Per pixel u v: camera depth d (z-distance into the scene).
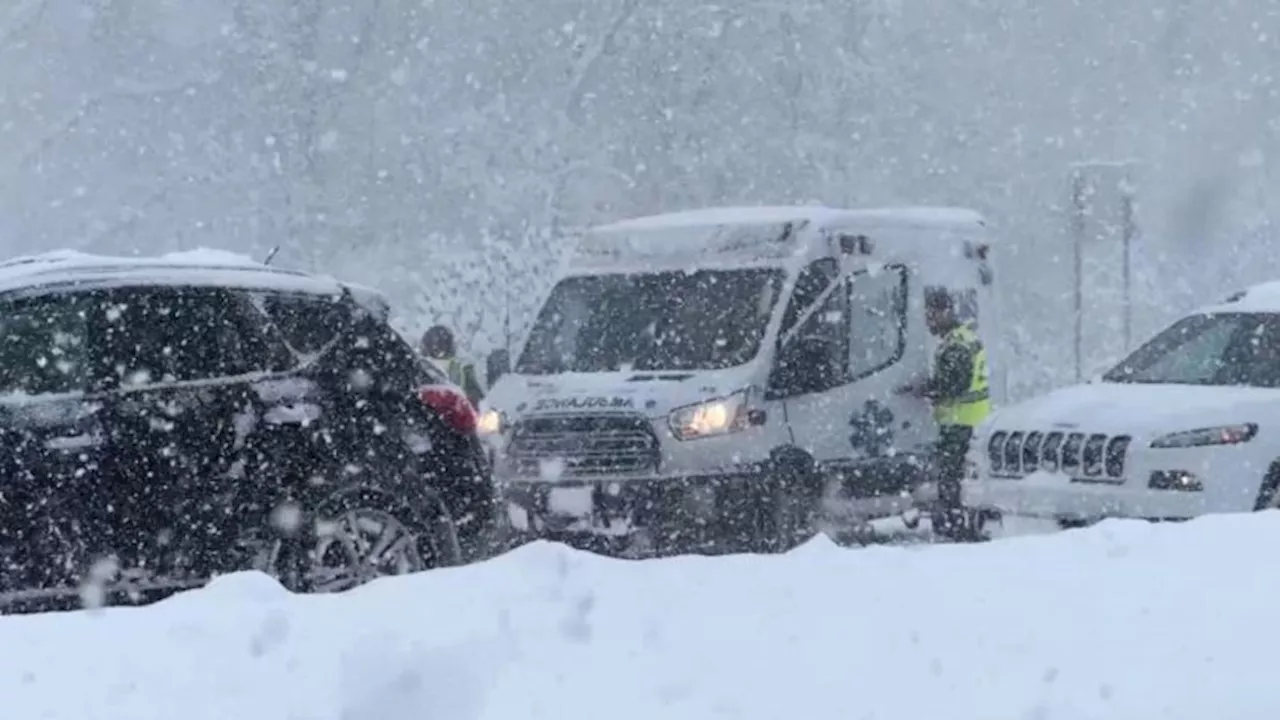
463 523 24.78
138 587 21.84
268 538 22.78
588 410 33.53
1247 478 29.62
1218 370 33.16
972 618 14.16
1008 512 31.61
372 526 23.84
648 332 35.91
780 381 34.53
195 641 14.30
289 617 15.04
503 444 34.16
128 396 21.97
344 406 23.69
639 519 33.09
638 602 15.12
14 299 21.66
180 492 22.09
